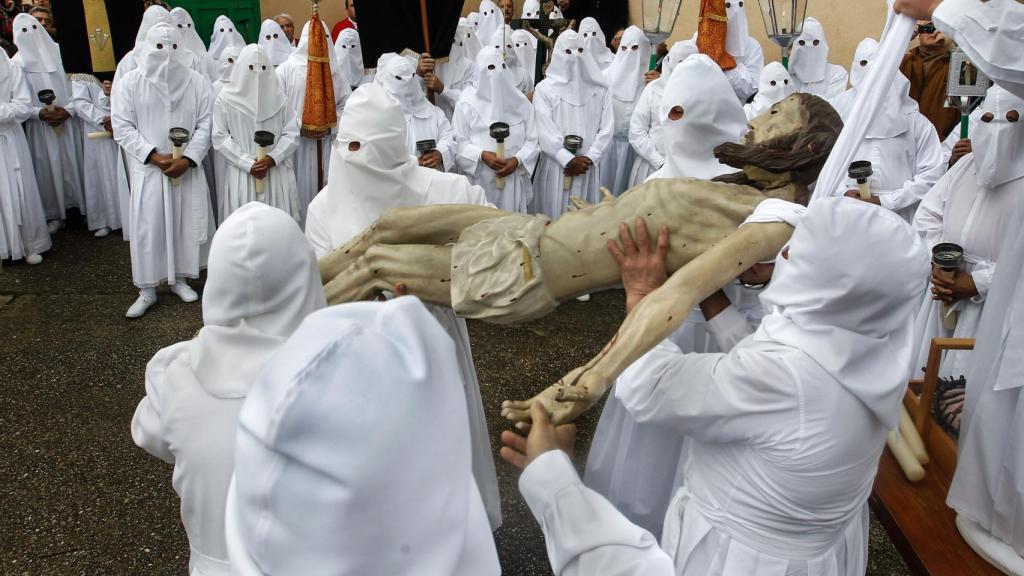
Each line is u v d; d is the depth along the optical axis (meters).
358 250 2.14
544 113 5.48
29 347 4.51
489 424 3.76
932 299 3.28
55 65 6.28
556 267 1.83
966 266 3.14
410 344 0.83
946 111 5.48
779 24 3.77
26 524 3.08
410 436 0.80
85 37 5.90
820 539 1.66
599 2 9.13
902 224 1.47
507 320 1.88
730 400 1.58
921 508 2.43
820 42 5.71
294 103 6.09
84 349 4.50
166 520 3.11
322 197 2.82
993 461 2.20
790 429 1.53
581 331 4.76
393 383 0.80
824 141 1.88
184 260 5.13
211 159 5.88
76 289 5.34
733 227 1.77
